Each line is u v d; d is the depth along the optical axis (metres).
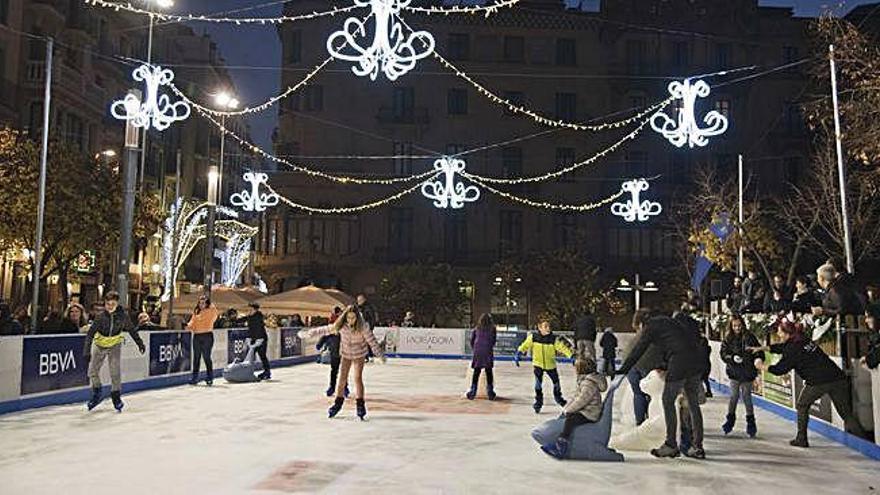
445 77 48.00
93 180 27.08
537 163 48.00
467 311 46.59
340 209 43.91
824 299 12.27
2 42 32.50
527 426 11.95
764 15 48.66
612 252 47.59
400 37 9.70
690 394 9.31
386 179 47.19
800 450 10.21
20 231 25.27
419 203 47.41
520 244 47.69
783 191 46.91
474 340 16.16
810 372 10.41
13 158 25.02
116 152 42.44
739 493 7.46
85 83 36.62
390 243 47.25
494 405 14.95
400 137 47.75
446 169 20.06
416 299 40.81
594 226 47.72
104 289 39.91
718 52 48.41
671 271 44.84
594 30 48.50
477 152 47.78
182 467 8.12
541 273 42.00
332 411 12.30
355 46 9.56
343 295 30.30
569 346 14.20
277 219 47.06
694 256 40.56
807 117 16.28
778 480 8.14
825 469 8.84
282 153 48.47
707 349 9.88
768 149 47.69
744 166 47.47
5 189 24.53
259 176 25.05
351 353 12.30
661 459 9.19
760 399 16.14
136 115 12.95
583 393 9.04
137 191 29.55
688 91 11.45
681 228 46.00
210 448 9.30
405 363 29.11
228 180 62.94
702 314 22.81
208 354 18.00
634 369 10.98
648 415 10.55
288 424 11.51
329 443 9.82
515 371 26.05
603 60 48.34
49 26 35.94
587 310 41.31
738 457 9.52
